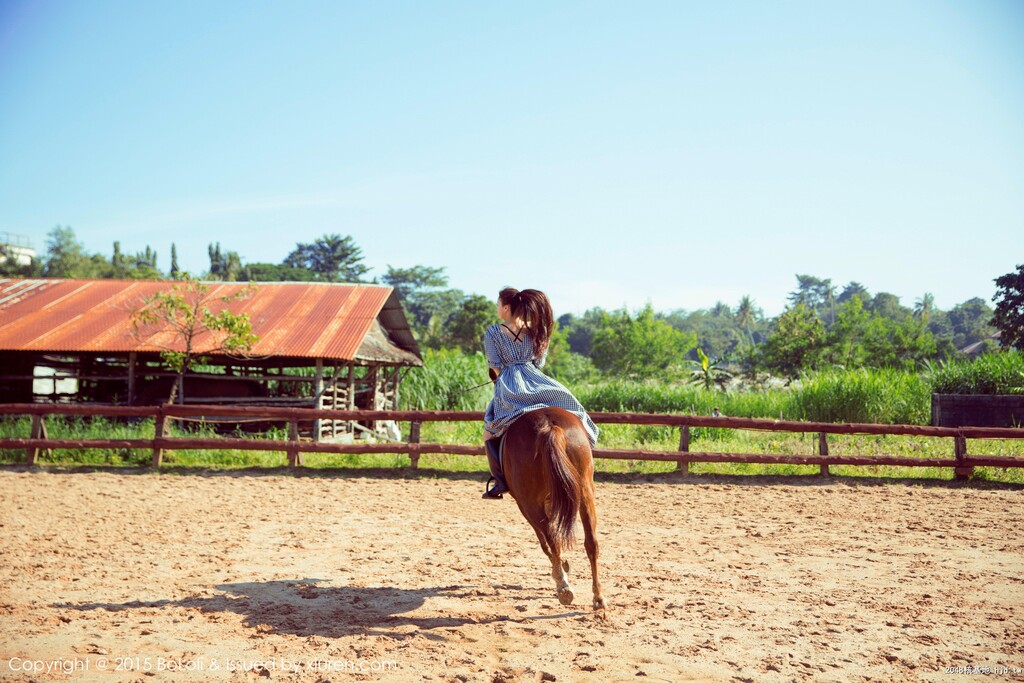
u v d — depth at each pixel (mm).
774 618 5586
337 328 19875
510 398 5879
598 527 9078
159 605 5770
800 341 47969
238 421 17406
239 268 108125
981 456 12516
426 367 25312
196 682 4270
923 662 4688
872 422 20797
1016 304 42250
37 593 6027
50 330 19719
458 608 5793
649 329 66562
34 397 22047
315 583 6480
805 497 11141
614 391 25188
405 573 6852
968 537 8500
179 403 18266
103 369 21828
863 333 52594
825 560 7449
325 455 14148
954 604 5977
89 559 7164
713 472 13180
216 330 19031
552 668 4547
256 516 9422
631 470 13336
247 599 5961
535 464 5188
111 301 21672
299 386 23266
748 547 8031
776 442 16281
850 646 4984
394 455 14117
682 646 4949
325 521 9195
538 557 7535
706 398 24906
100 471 12930
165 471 13008
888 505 10523
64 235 82875
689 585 6523
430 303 119375
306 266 116625
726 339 142875
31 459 13359
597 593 5457
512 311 6176
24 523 8688
